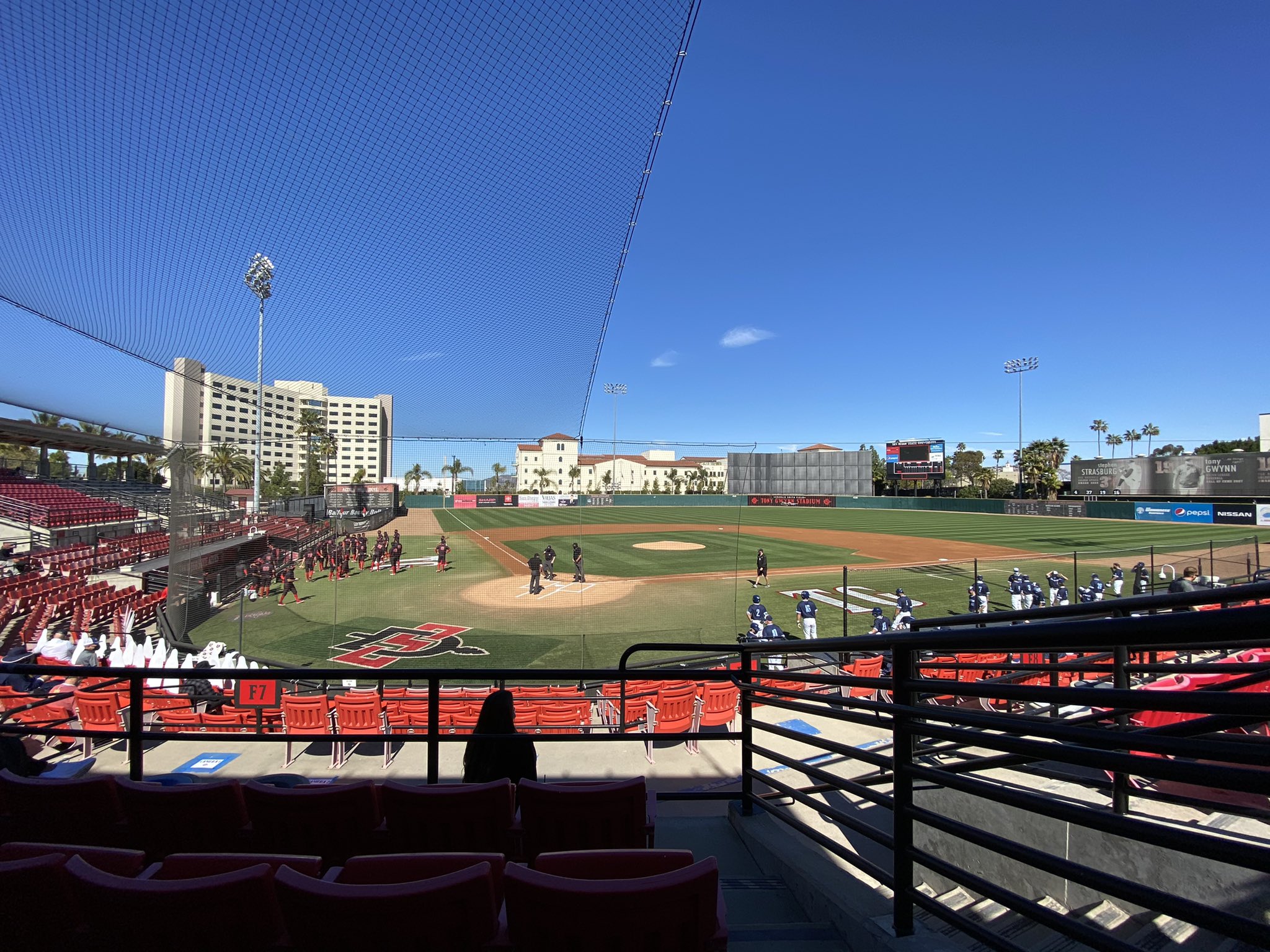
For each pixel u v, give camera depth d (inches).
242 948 75.1
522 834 115.5
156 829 119.0
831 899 103.0
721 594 725.3
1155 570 939.3
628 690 352.8
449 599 686.5
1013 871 134.1
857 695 349.7
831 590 804.6
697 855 137.3
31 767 187.5
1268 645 53.4
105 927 74.7
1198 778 49.9
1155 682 214.1
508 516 1293.1
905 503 2276.1
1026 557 1104.8
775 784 137.3
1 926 77.8
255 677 144.9
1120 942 59.1
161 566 746.2
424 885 71.4
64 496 1014.4
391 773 239.6
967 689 79.4
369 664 465.7
